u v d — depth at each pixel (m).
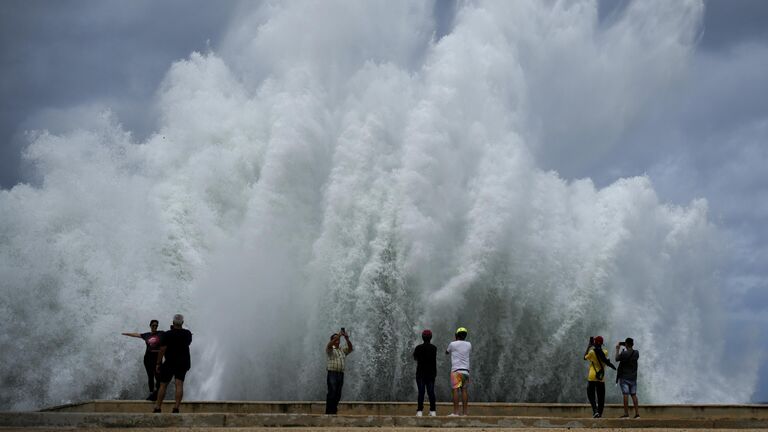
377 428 14.57
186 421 14.66
